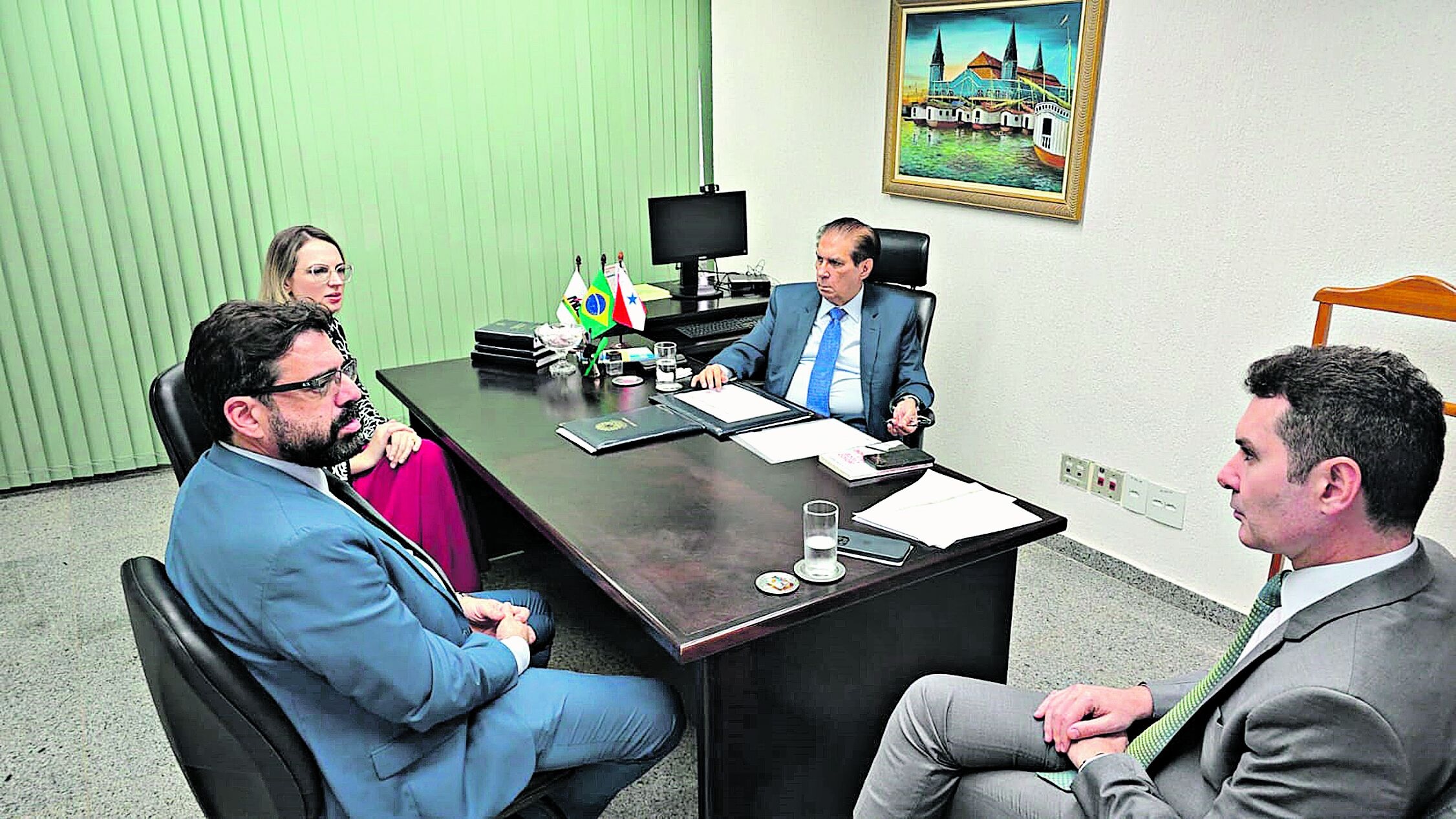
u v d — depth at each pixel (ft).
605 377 9.61
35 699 7.98
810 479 6.92
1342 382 3.55
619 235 15.47
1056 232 10.01
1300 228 7.82
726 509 6.39
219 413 4.45
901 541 5.83
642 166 15.33
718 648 4.86
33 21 11.04
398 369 10.08
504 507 10.35
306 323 4.56
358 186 13.20
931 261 11.78
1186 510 9.19
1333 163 7.52
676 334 12.69
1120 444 9.75
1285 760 3.50
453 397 9.04
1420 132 6.96
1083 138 9.41
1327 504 3.61
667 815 6.67
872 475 6.91
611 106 14.76
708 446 7.61
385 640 4.38
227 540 4.28
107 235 12.00
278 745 4.18
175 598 4.13
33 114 11.28
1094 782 4.28
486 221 14.24
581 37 14.23
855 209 12.88
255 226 12.78
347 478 7.99
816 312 9.65
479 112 13.75
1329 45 7.39
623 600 5.27
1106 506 10.04
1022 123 10.06
